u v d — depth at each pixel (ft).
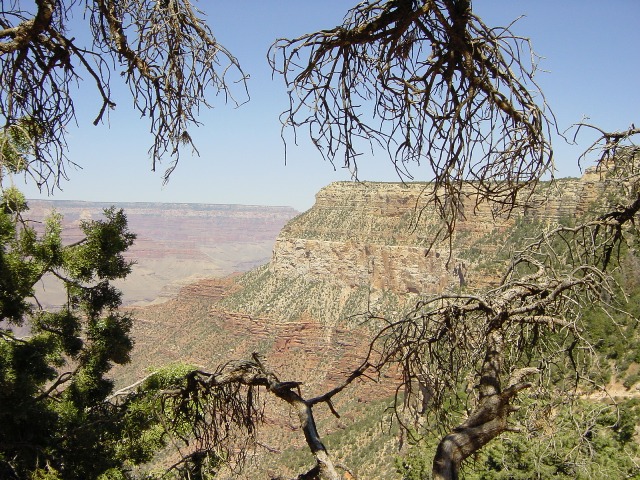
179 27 16.79
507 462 32.91
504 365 20.81
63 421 44.62
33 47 17.51
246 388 22.65
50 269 49.01
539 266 21.38
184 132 17.98
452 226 15.11
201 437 21.79
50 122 18.52
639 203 20.62
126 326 53.42
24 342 45.01
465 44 14.49
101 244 50.24
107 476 45.29
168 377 49.65
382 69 15.60
